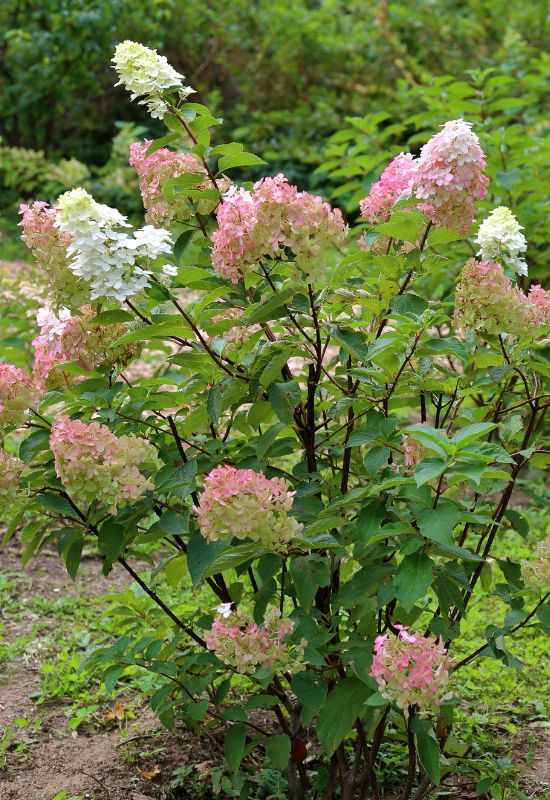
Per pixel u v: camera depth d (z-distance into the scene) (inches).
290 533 88.0
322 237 91.9
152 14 499.8
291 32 513.7
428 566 87.7
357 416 105.3
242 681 133.6
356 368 103.2
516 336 103.3
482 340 106.7
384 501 97.3
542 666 145.8
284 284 95.6
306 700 93.1
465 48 494.6
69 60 480.7
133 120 524.4
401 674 84.9
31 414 106.3
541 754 125.4
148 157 107.4
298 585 94.2
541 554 100.5
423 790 105.2
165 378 105.4
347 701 93.8
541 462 108.5
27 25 487.5
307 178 466.9
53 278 96.6
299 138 482.6
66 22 470.3
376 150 220.4
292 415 97.8
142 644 107.3
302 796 110.0
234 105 534.9
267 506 86.8
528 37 482.3
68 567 107.7
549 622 99.0
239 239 91.2
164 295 96.8
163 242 104.3
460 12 516.1
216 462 104.0
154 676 136.5
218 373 104.5
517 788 114.1
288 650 94.2
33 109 487.5
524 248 103.7
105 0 468.8
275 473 104.8
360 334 97.5
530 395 110.6
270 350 97.7
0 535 187.9
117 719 132.1
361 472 114.6
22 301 215.5
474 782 118.6
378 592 97.3
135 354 108.2
